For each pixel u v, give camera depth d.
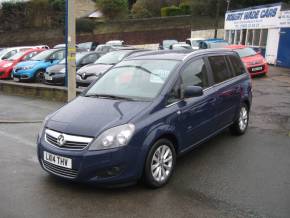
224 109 6.43
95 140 4.43
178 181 5.06
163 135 4.93
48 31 45.78
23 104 11.19
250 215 4.12
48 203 4.44
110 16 50.69
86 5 60.16
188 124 5.37
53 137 4.74
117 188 4.82
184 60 5.73
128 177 4.49
